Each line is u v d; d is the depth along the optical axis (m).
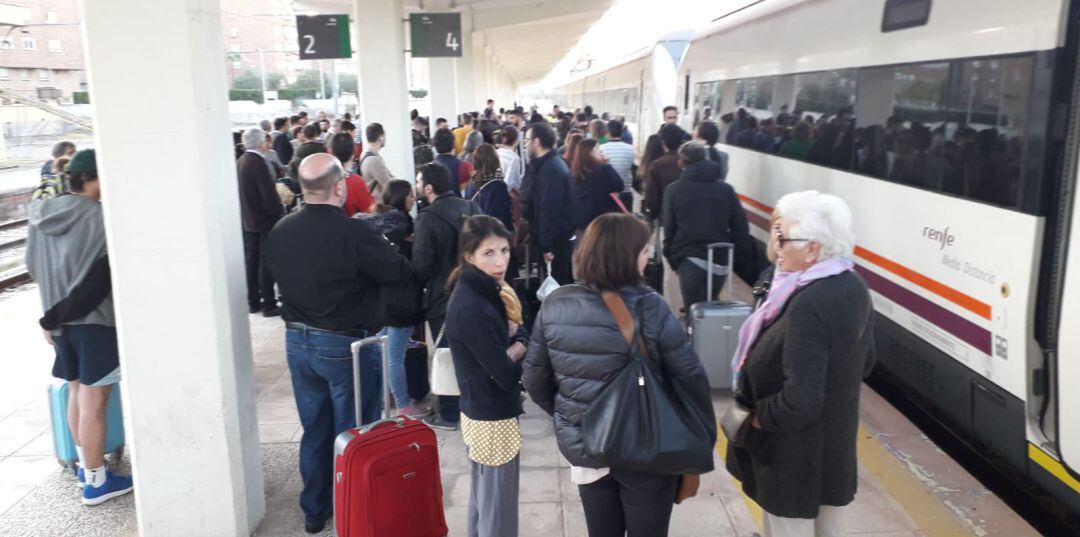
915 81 5.40
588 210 7.12
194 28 3.50
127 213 3.60
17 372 6.78
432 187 5.16
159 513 3.90
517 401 3.33
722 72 11.30
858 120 6.39
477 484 3.41
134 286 3.67
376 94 10.31
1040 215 3.98
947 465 4.79
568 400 2.84
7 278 10.67
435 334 5.27
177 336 3.73
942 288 4.95
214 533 3.94
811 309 2.65
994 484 4.97
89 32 3.44
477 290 3.24
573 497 4.44
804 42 7.78
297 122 14.77
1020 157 4.12
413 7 17.52
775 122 8.73
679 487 3.01
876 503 4.30
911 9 5.49
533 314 6.54
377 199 7.46
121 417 4.95
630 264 2.78
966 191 4.68
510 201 6.83
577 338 2.78
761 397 2.92
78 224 4.15
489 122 12.29
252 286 8.34
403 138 10.42
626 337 2.73
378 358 4.13
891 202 5.73
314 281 3.84
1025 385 4.10
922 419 5.95
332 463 4.14
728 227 6.32
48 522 4.30
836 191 6.87
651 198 7.54
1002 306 4.27
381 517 3.36
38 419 5.75
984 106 4.51
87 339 4.23
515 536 3.42
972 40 4.66
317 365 3.95
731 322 5.77
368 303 4.01
